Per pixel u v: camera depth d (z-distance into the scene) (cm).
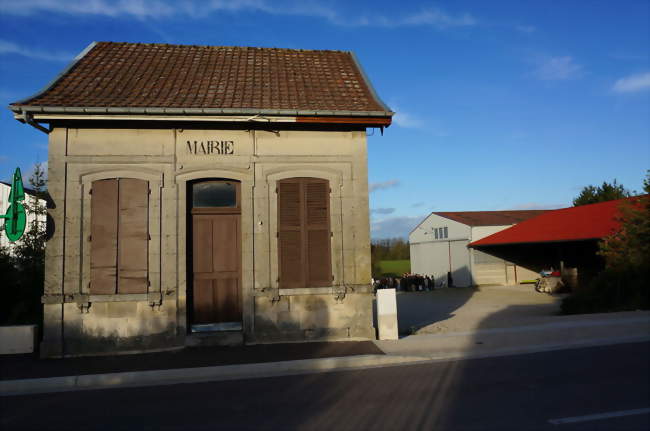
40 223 1484
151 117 945
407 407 575
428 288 3209
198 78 1143
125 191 970
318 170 1024
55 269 936
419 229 3828
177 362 844
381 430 497
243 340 969
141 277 956
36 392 718
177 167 984
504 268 3206
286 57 1329
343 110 995
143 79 1105
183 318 955
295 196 1018
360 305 1010
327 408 584
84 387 740
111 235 957
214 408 601
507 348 920
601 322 1142
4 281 1176
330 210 1023
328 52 1393
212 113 953
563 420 504
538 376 700
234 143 1008
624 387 623
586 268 2838
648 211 1509
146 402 640
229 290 1004
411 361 847
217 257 1007
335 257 1012
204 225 1009
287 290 988
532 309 1708
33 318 1129
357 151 1041
